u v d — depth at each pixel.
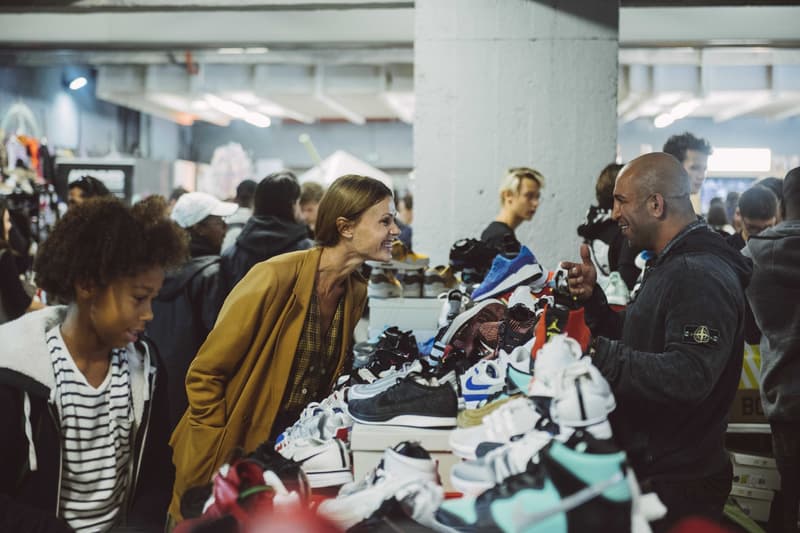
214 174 16.70
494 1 4.62
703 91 10.33
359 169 10.75
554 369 1.48
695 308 1.92
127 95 11.51
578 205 4.65
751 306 2.99
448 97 4.67
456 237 4.68
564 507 1.28
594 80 4.62
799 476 2.92
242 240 3.82
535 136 4.65
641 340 2.07
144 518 2.09
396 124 18.67
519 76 4.64
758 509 3.45
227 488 1.41
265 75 10.73
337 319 2.51
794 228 2.89
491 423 1.57
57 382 1.55
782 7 5.76
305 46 6.41
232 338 2.27
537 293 2.61
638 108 11.91
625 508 1.29
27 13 6.34
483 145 4.66
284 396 2.41
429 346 2.65
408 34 6.15
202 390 2.29
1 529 1.39
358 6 5.34
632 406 2.04
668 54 8.52
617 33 4.59
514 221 4.30
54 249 1.49
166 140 18.34
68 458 1.60
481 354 2.24
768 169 14.77
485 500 1.37
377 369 2.33
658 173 2.12
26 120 12.19
